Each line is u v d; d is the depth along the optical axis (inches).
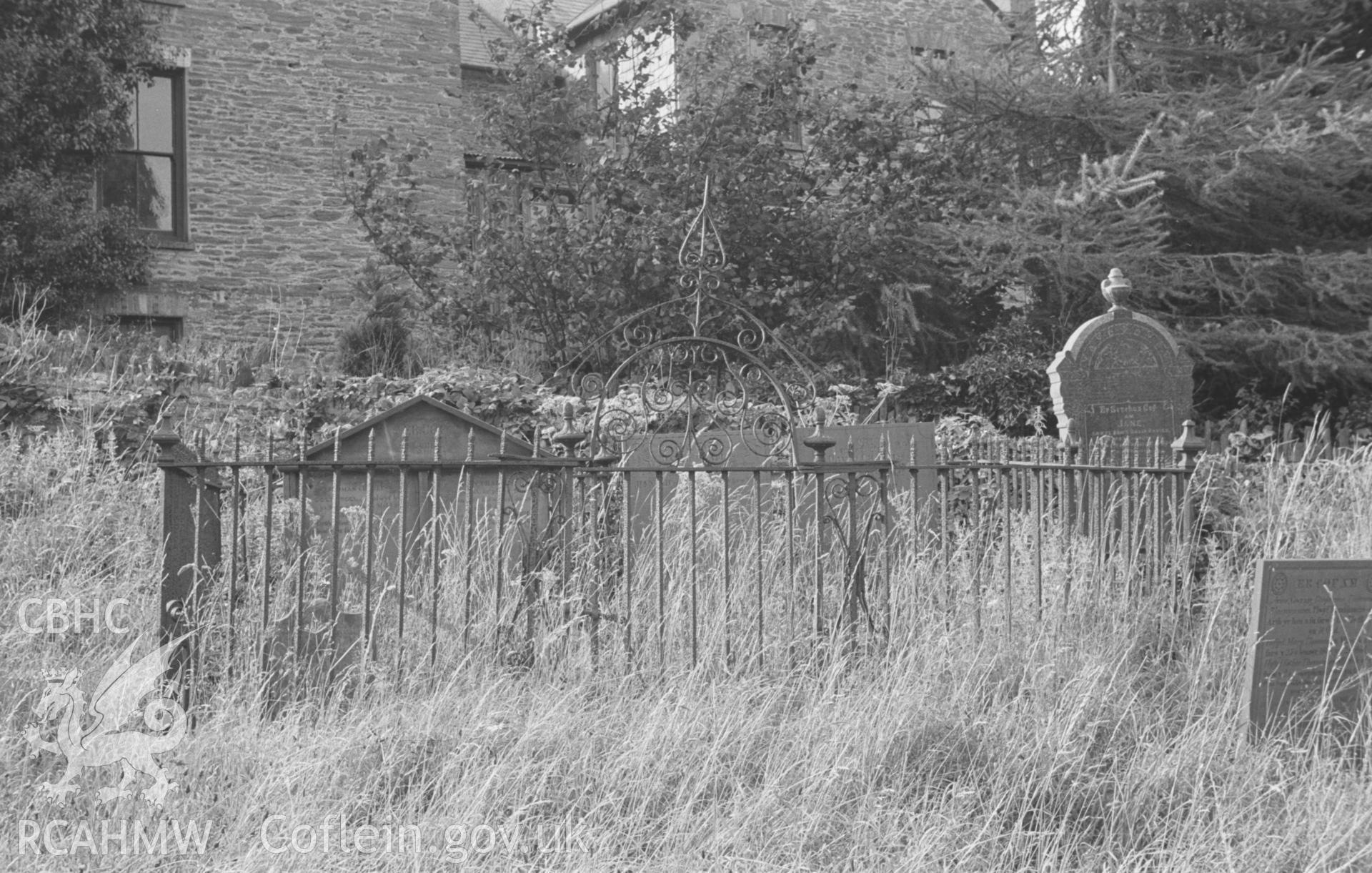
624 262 502.3
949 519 283.9
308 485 225.6
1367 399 602.9
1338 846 155.3
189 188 591.8
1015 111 606.2
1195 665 227.6
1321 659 204.4
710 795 164.2
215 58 600.1
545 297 518.6
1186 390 371.9
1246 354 593.3
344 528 225.8
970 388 509.7
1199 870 153.0
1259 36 633.6
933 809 161.6
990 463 234.8
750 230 538.0
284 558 218.7
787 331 527.5
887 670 195.6
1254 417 603.8
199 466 187.5
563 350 522.6
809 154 587.8
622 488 249.4
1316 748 188.5
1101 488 262.5
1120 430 361.4
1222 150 571.5
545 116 538.9
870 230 541.0
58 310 525.3
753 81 565.9
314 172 618.8
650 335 412.8
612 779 162.1
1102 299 604.1
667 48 725.9
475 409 368.8
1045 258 560.7
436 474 197.9
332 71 627.8
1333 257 574.6
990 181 610.5
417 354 529.3
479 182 546.3
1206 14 620.7
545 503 243.6
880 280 576.4
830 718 179.8
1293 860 156.5
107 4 545.3
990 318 644.7
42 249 511.2
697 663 197.6
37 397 326.3
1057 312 619.5
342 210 623.5
